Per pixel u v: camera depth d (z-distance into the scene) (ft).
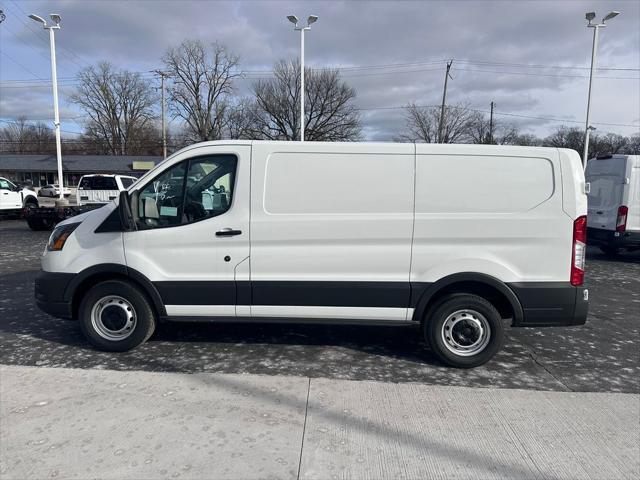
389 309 14.14
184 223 14.38
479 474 9.01
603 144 211.61
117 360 14.53
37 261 33.14
